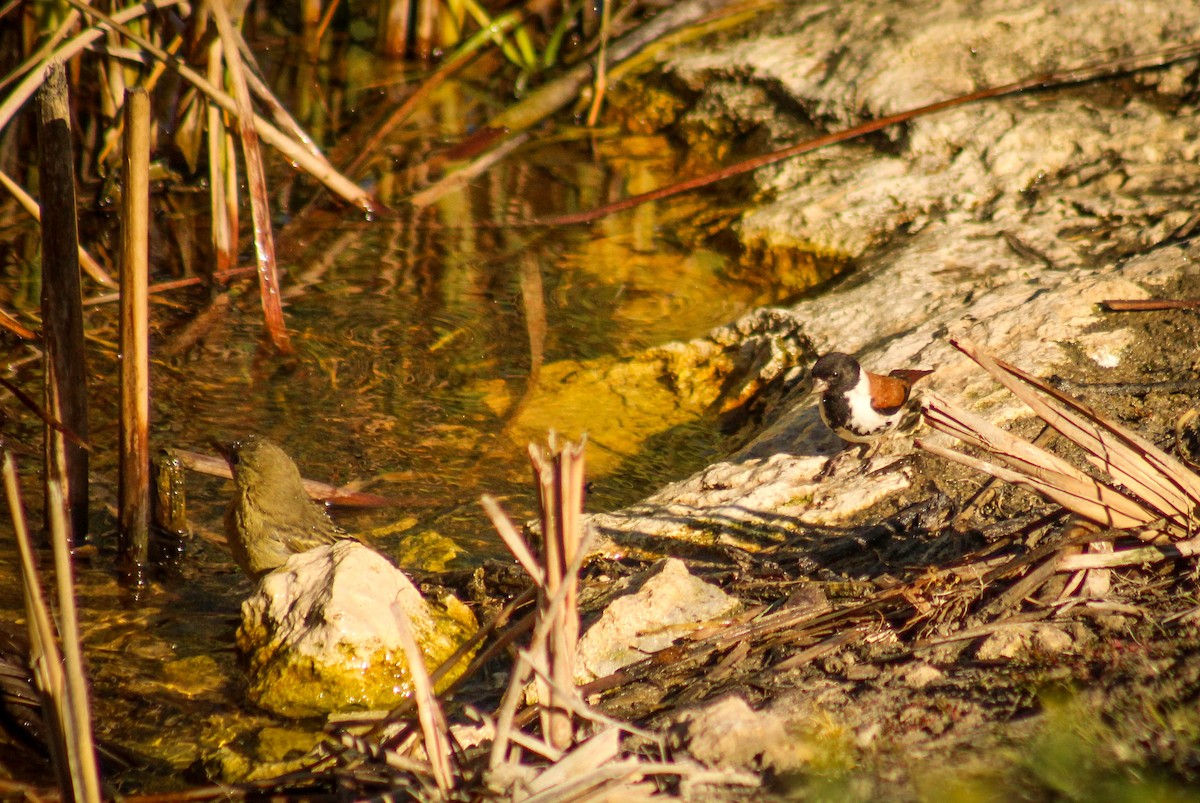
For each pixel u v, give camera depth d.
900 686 6.55
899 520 9.03
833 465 10.17
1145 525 7.20
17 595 9.39
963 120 15.55
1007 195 14.52
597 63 18.64
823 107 16.55
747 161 16.02
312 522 9.59
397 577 8.73
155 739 7.90
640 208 16.33
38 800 6.58
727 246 15.25
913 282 12.95
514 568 9.40
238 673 8.59
